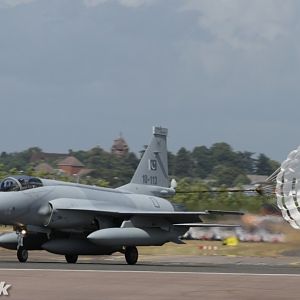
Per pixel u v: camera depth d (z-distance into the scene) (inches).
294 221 3846.0
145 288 2657.5
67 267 3602.4
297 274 3408.0
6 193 4178.2
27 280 2851.9
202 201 6264.8
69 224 4343.0
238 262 5044.3
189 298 2425.0
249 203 5561.0
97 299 2377.0
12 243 4328.3
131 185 5083.7
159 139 5310.0
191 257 5664.4
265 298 2449.6
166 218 4628.4
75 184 4596.5
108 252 4471.0
